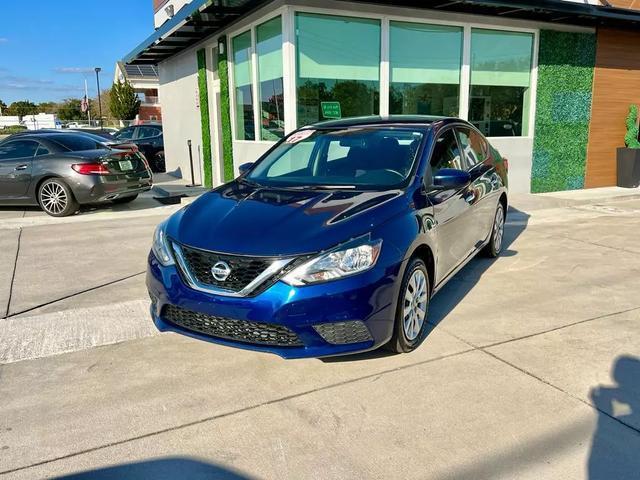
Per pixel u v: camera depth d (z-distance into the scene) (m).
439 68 9.66
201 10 8.75
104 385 3.41
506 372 3.54
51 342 4.07
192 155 13.15
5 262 6.25
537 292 5.18
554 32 10.68
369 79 8.98
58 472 2.59
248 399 3.23
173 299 3.42
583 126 11.51
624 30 11.45
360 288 3.23
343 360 3.70
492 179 5.89
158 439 2.85
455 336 4.12
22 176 9.12
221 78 10.61
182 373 3.56
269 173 4.77
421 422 2.98
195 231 3.56
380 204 3.70
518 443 2.79
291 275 3.15
